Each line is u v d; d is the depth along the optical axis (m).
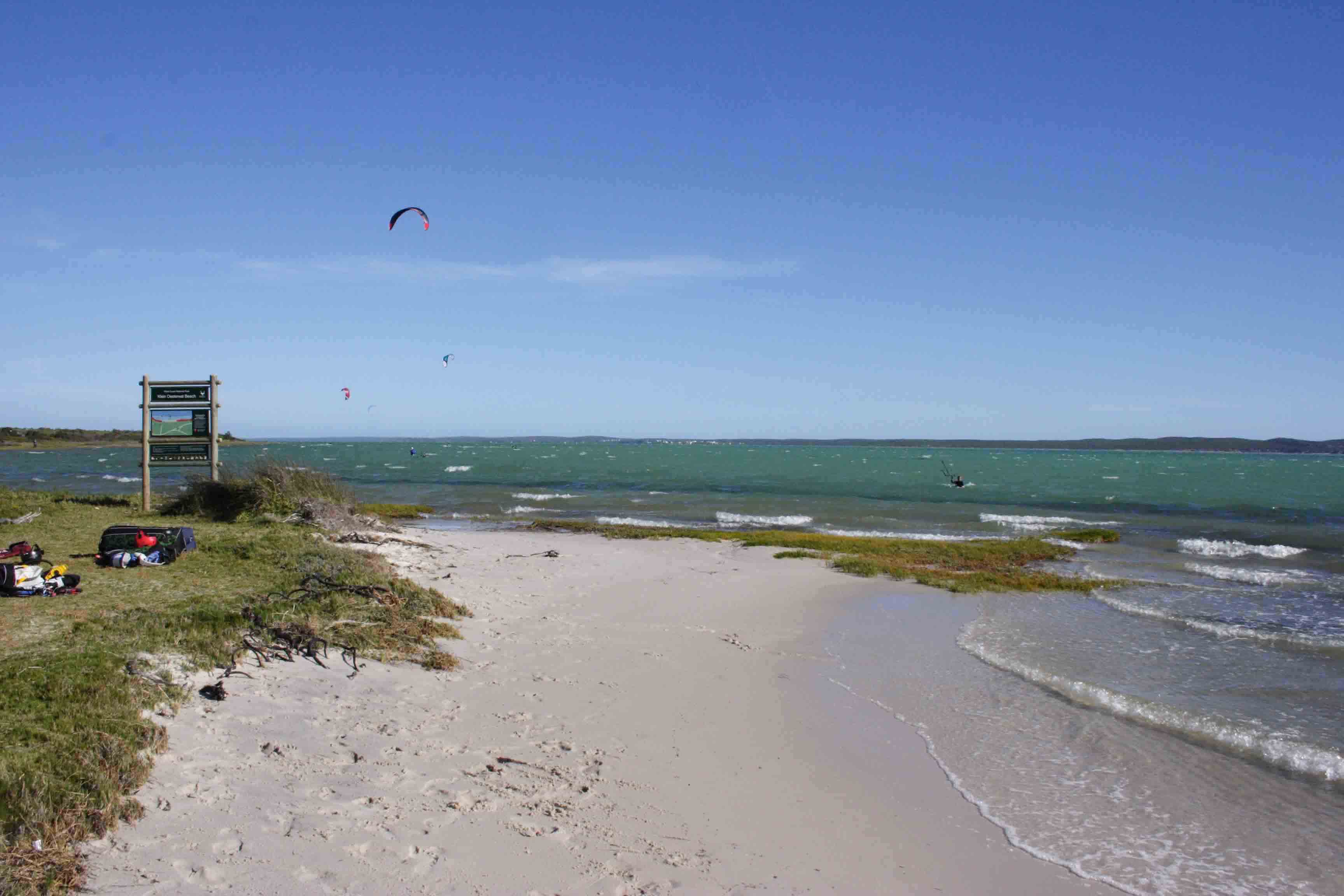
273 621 9.95
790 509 38.06
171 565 12.50
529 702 9.12
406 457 108.50
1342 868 6.50
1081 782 7.98
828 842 6.55
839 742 8.77
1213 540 27.53
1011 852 6.60
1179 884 6.22
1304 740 9.20
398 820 6.09
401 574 15.50
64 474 61.53
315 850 5.54
